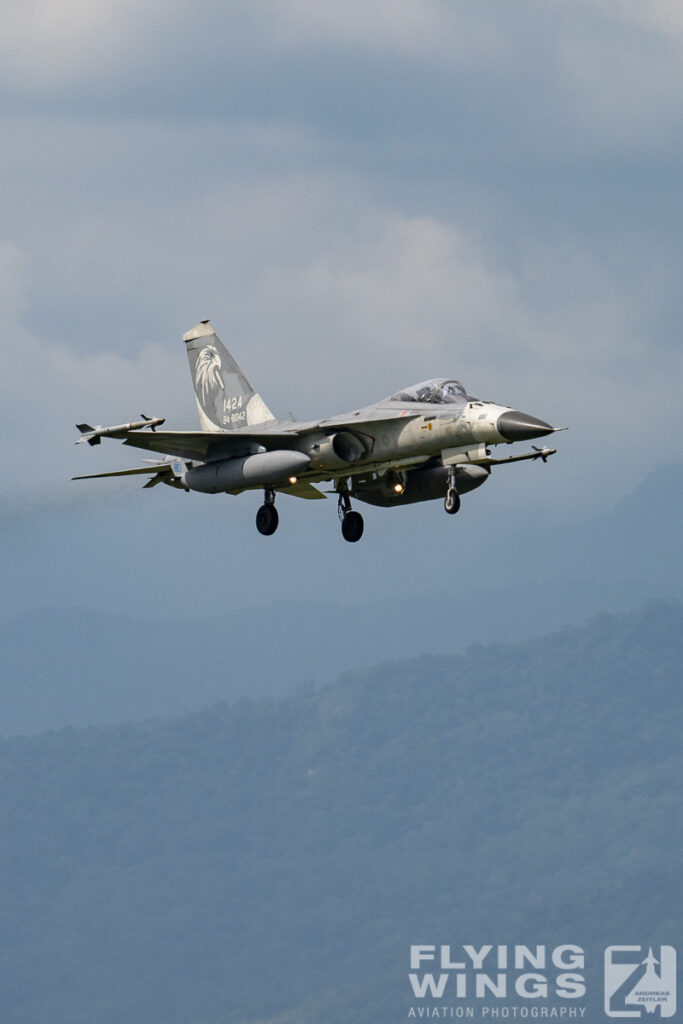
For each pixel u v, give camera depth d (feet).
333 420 398.83
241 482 401.49
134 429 386.93
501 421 370.32
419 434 383.45
